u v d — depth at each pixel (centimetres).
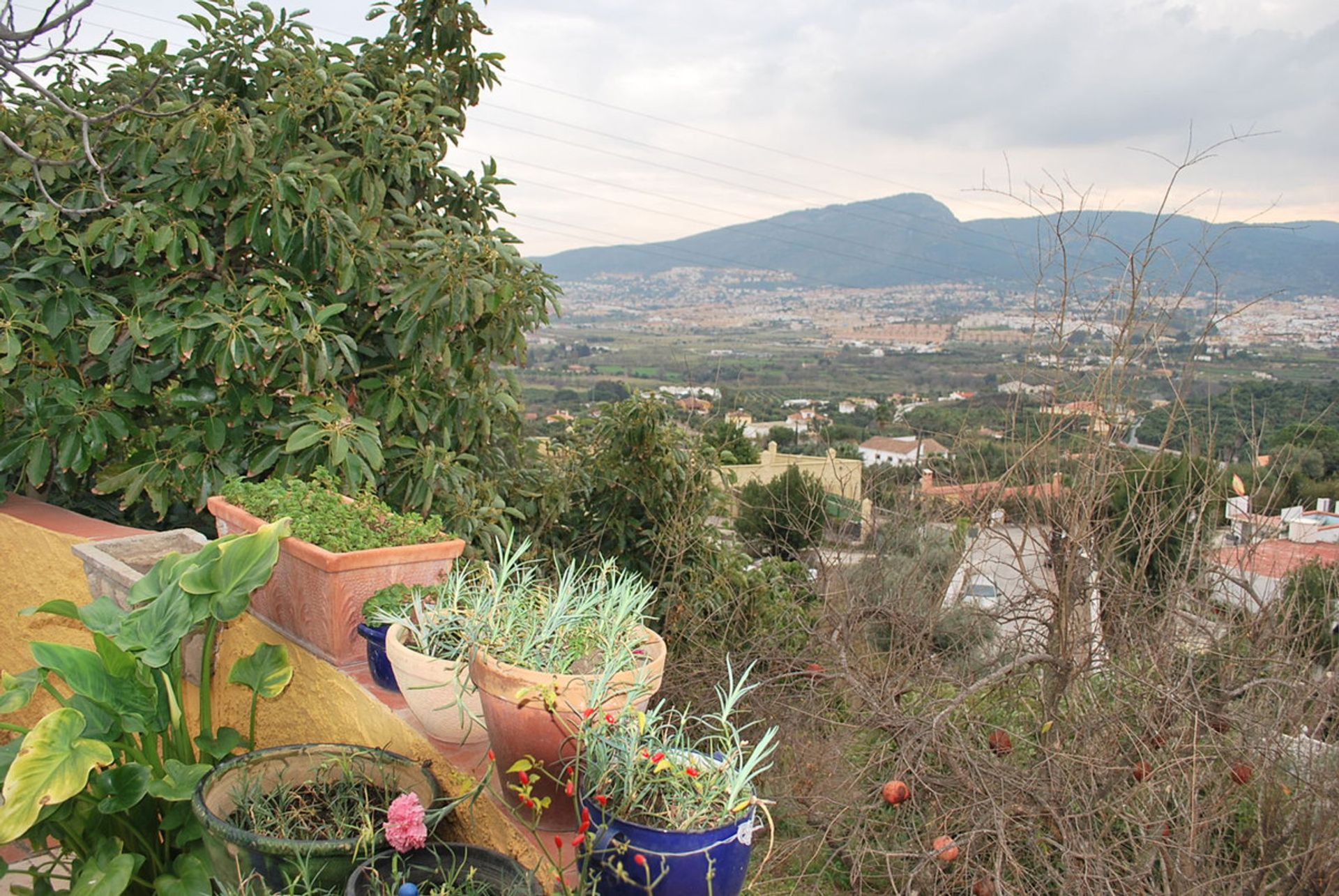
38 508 441
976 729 371
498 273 460
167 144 428
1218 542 388
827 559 457
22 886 299
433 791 228
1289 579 371
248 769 236
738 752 194
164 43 477
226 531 332
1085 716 357
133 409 475
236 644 319
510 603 236
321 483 358
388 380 466
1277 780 333
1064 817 324
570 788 191
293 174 434
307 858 199
